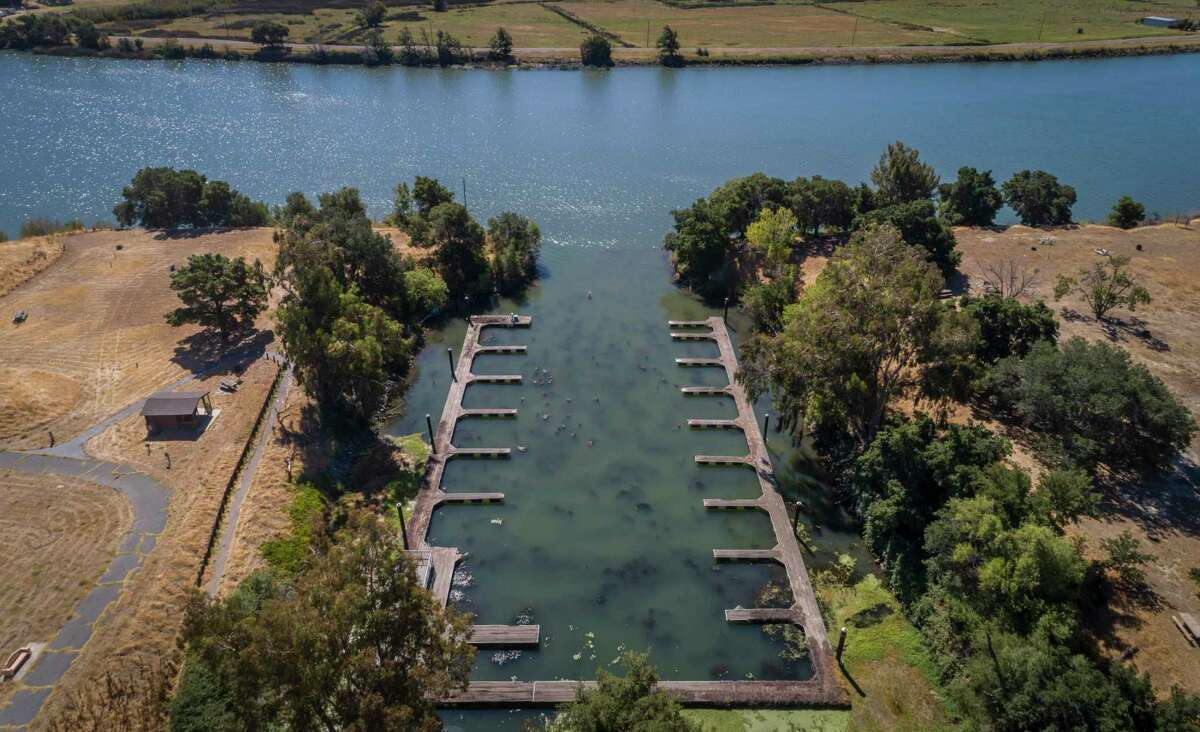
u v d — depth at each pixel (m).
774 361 61.50
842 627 50.94
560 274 102.25
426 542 58.09
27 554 51.72
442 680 33.81
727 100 182.50
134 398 69.12
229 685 32.47
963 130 160.25
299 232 84.00
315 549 53.16
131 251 97.88
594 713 35.47
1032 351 64.81
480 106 176.38
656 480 65.00
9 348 74.94
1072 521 52.81
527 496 63.06
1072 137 155.75
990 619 44.88
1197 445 62.56
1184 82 194.88
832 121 166.75
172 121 159.62
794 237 94.44
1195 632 45.28
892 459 56.03
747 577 55.91
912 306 55.19
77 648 45.69
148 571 50.91
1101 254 98.00
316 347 64.88
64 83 182.12
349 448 67.31
